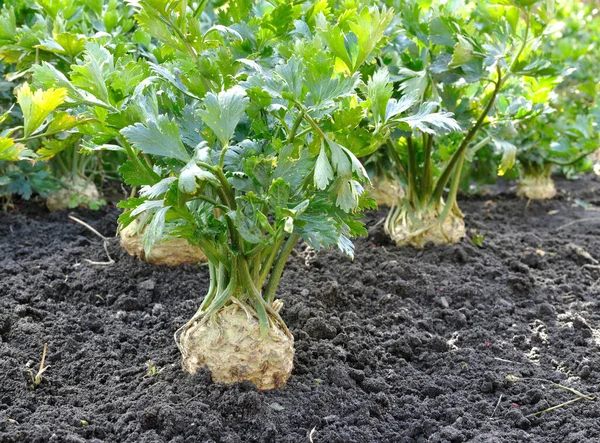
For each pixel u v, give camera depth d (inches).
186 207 25.7
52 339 33.5
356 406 29.4
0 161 48.1
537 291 42.0
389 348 34.2
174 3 27.8
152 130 24.4
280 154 26.0
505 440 28.0
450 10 43.3
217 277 29.7
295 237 29.5
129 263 41.1
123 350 33.1
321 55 25.4
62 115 27.8
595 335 36.9
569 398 31.2
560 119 61.6
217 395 28.5
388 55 45.0
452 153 47.2
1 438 26.2
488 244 47.6
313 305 37.0
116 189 56.6
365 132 26.5
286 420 28.2
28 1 45.4
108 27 42.5
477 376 32.9
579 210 59.2
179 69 30.1
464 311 38.7
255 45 31.5
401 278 41.6
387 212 53.2
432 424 28.8
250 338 28.5
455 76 40.4
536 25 40.1
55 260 42.3
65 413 28.2
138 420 27.7
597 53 71.8
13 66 46.7
